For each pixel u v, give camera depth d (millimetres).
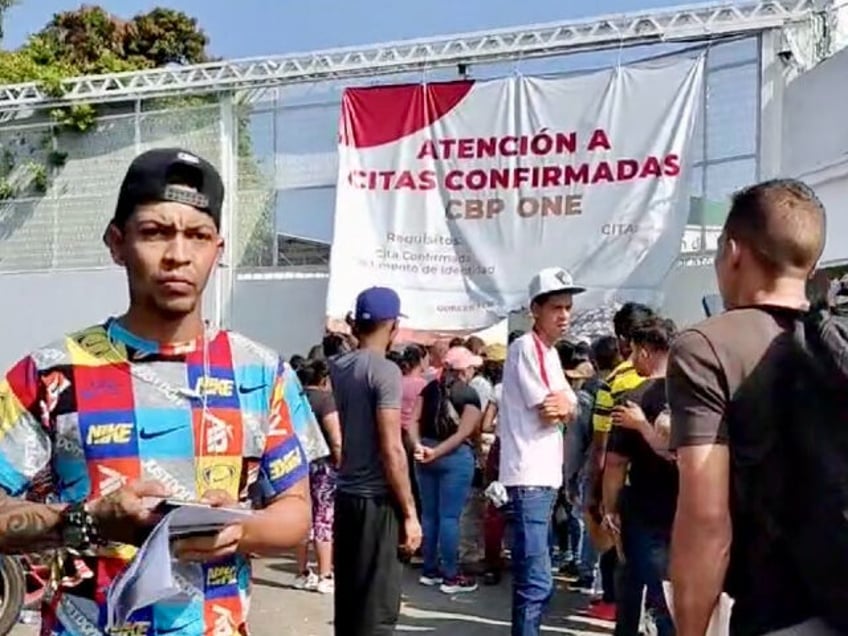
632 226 11406
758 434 2119
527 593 5000
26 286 15609
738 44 11094
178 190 1945
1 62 18625
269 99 13906
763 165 10789
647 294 11234
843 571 2008
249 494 2037
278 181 13898
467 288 12172
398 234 12492
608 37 11617
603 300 11398
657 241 11273
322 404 6180
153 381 1935
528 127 11938
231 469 1973
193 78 14156
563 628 6520
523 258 11906
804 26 10766
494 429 8281
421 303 12297
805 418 2057
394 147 12547
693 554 2166
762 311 2240
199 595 1907
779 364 2121
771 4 10789
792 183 2414
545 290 5035
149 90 14414
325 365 6789
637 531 4418
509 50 12172
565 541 8070
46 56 20641
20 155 15625
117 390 1912
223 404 1979
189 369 1973
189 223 1950
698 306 11312
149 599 1734
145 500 1795
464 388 7453
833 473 2008
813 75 10094
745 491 2141
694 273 11359
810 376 2053
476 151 12172
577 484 7223
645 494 4383
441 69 12680
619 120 11516
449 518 7496
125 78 14641
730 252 2381
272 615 6855
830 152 9688
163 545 1736
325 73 13188
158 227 1935
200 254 1976
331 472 7480
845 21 10883
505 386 5125
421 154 12422
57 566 1902
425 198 12398
